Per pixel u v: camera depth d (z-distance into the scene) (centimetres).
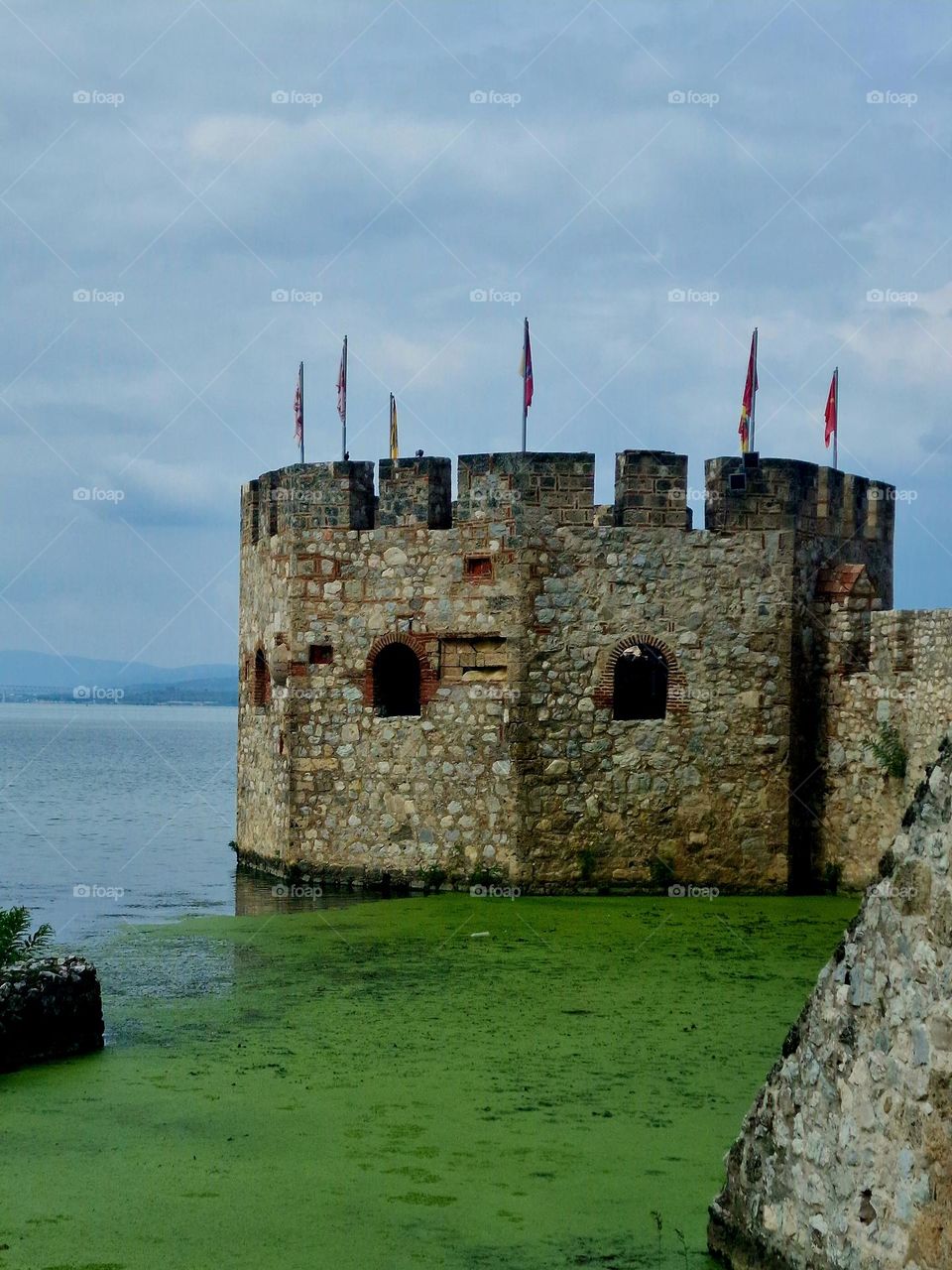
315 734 2772
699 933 2262
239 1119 1320
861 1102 881
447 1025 1684
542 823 2611
